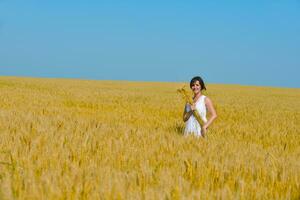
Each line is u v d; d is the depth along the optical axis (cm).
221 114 1914
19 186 418
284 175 513
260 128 1333
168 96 3134
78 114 1593
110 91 3588
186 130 984
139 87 5319
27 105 1891
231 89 6231
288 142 1051
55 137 739
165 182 441
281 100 3750
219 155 640
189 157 610
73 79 7438
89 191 413
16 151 585
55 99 2356
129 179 452
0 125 917
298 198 457
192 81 970
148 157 614
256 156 674
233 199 409
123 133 866
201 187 464
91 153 629
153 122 1435
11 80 5438
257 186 474
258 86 7838
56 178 435
